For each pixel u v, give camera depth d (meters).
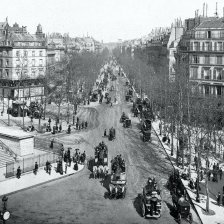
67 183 41.78
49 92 102.81
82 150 55.88
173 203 35.22
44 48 109.00
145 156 53.78
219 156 53.06
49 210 33.97
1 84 103.94
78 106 98.25
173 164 49.91
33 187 40.16
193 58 76.81
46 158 50.12
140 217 32.97
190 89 65.94
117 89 138.38
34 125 72.06
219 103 65.88
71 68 112.69
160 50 141.50
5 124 71.81
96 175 43.91
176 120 61.56
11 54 100.62
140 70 124.25
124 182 37.16
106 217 32.72
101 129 71.44
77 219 32.09
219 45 72.94
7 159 48.97
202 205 36.34
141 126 71.50
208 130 49.06
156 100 85.62
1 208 33.88
